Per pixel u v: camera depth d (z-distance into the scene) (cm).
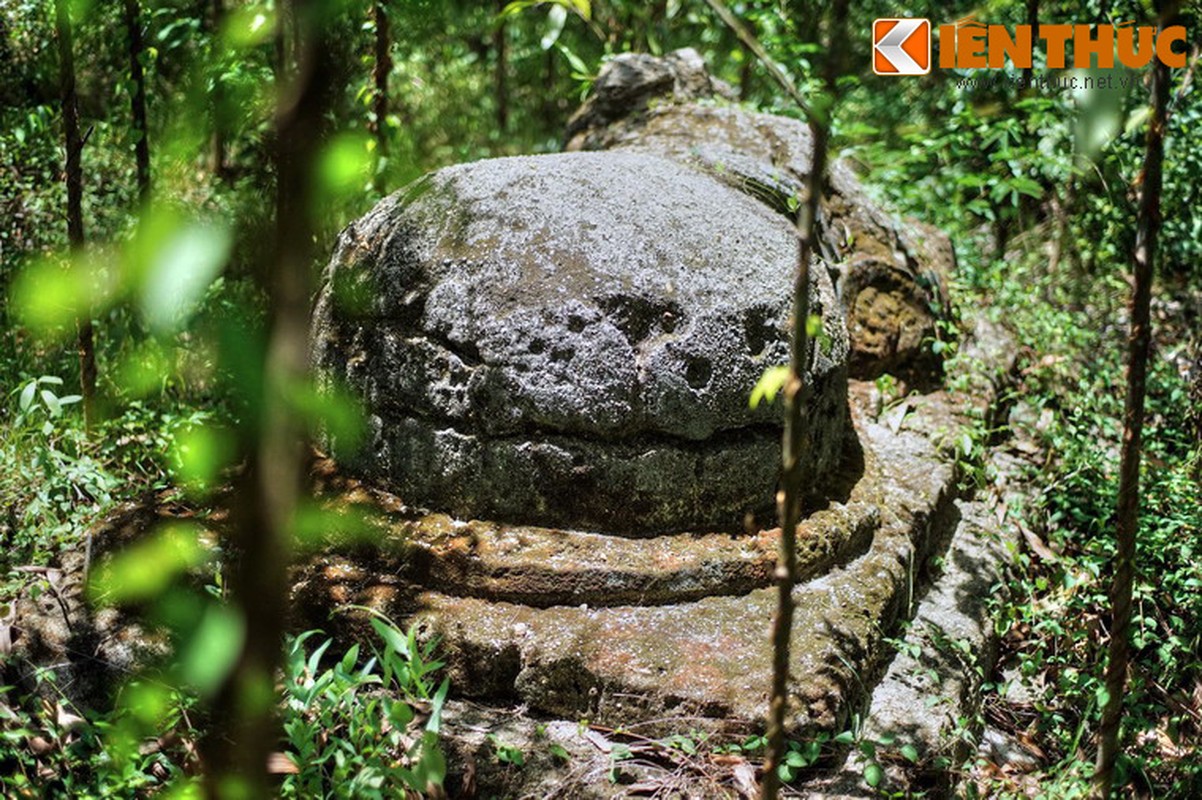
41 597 356
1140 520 439
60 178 522
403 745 307
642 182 389
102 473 395
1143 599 406
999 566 421
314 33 89
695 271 359
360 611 335
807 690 321
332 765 303
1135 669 390
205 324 94
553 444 344
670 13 752
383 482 363
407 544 344
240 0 380
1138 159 564
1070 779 339
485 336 344
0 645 340
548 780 307
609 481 346
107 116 551
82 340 413
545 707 327
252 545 90
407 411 357
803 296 203
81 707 329
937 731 336
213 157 523
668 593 342
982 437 479
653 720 319
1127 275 619
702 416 347
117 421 428
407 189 387
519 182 377
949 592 406
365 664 336
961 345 538
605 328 343
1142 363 256
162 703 294
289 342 90
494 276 350
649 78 564
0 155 518
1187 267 634
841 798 309
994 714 382
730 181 459
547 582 337
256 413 91
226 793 100
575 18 866
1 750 306
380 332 360
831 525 370
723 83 608
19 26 521
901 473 432
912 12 723
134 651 334
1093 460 482
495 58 876
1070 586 394
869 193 603
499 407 343
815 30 732
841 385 396
